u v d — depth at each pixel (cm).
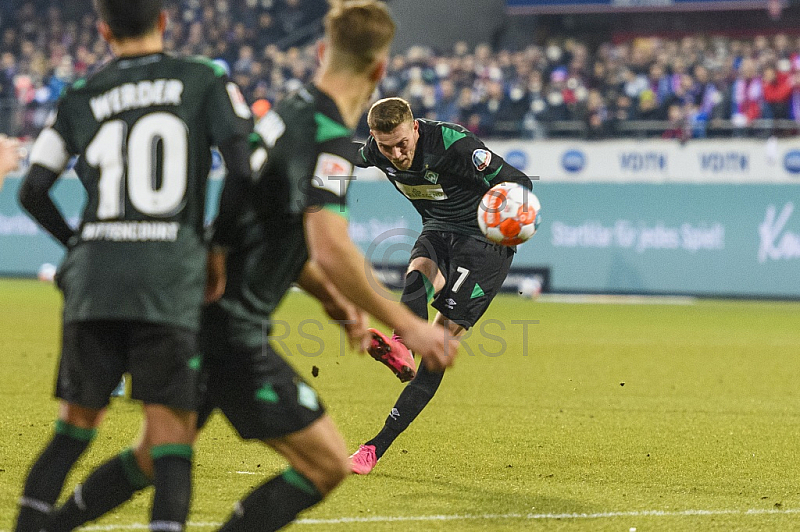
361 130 7569
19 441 2033
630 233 6950
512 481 1795
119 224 1098
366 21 1112
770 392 3039
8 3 9331
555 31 9325
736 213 6788
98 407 1117
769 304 6538
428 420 2461
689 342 4381
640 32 9244
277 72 7944
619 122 7181
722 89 7169
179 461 1098
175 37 8812
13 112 7788
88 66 8569
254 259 1124
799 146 6688
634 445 2169
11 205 7775
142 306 1070
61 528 1155
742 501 1659
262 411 1128
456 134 2003
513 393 2947
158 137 1105
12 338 4038
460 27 9256
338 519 1497
